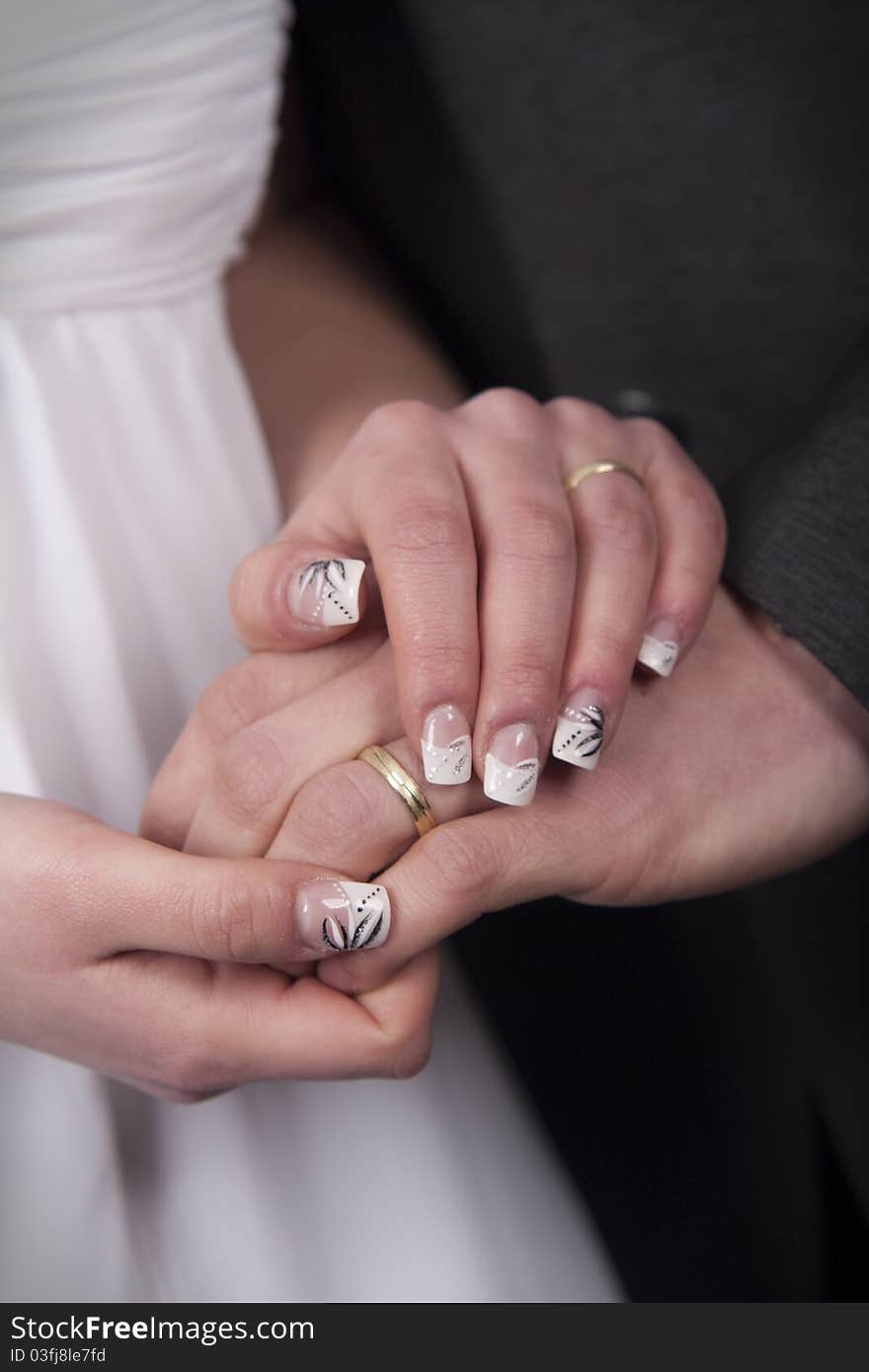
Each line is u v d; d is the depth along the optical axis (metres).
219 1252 0.45
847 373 0.43
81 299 0.45
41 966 0.38
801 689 0.41
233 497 0.48
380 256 0.57
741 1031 0.58
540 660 0.37
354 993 0.39
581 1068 0.60
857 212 0.50
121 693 0.45
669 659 0.40
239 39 0.45
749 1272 0.57
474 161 0.52
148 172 0.45
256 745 0.38
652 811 0.39
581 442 0.41
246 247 0.55
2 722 0.43
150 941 0.37
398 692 0.38
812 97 0.49
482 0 0.49
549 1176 0.49
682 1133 0.59
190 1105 0.44
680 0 0.48
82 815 0.39
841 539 0.40
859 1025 0.52
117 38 0.43
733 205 0.51
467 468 0.39
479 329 0.57
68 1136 0.43
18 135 0.43
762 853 0.41
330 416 0.50
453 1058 0.48
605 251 0.53
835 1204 0.57
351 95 0.53
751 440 0.55
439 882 0.37
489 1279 0.46
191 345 0.48
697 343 0.54
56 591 0.45
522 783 0.36
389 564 0.37
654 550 0.39
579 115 0.51
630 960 0.60
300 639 0.40
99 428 0.46
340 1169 0.46
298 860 0.38
